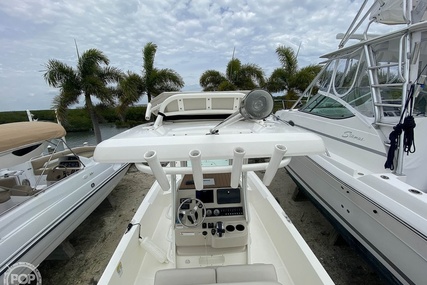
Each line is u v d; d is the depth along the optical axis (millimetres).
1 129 2174
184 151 1109
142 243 1916
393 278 1762
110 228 3139
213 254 1878
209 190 1845
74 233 3029
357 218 2086
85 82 6387
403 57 2002
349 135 2578
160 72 7684
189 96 2018
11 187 2592
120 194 4199
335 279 2191
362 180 2027
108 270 1419
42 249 2150
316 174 2746
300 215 3268
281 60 9727
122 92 7301
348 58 2928
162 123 2008
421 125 2070
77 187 2803
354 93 2707
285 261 1861
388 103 2297
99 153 1109
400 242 1633
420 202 1532
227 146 1120
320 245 2643
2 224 1888
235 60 9695
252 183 2828
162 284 1303
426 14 2420
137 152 1109
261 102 1139
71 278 2314
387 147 2109
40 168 3516
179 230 1786
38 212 2217
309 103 3891
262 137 1181
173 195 1814
